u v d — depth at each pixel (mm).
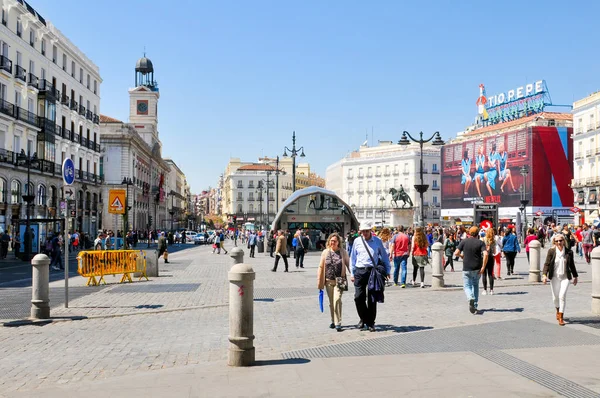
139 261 20156
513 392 5934
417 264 17172
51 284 19203
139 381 6562
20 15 44438
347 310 12367
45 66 49719
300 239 26094
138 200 83500
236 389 6176
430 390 6027
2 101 41344
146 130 102375
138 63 106562
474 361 7254
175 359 7910
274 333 9703
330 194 38438
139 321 11219
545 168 76688
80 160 59406
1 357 8211
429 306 12734
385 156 120000
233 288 7250
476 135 97938
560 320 9938
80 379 6973
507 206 80875
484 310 12031
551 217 72438
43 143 48219
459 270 23125
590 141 71000
